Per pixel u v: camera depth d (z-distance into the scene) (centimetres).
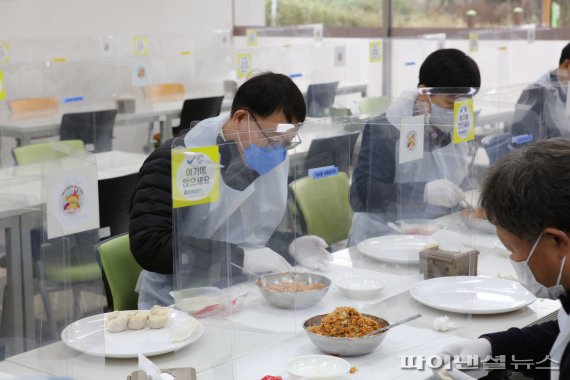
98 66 554
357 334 144
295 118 166
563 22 528
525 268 128
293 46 558
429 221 183
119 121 497
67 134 434
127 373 133
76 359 131
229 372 134
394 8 643
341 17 671
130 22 619
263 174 158
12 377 124
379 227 185
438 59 242
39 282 130
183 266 144
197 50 644
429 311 167
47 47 555
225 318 142
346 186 181
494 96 222
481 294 173
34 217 126
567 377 113
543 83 242
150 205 180
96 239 130
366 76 634
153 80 621
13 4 546
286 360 142
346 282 177
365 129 182
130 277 198
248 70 535
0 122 460
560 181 100
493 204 106
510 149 229
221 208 145
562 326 121
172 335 143
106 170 356
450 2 603
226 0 698
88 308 131
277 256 167
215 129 157
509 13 565
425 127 182
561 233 102
